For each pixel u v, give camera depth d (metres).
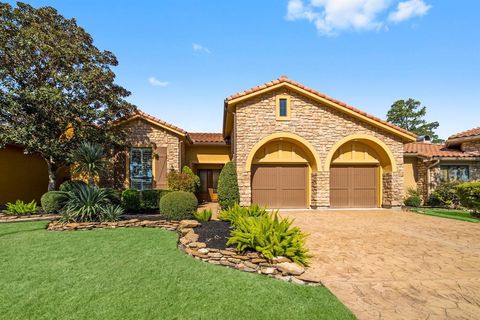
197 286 5.40
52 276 5.81
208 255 6.89
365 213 15.09
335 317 4.32
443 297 5.06
